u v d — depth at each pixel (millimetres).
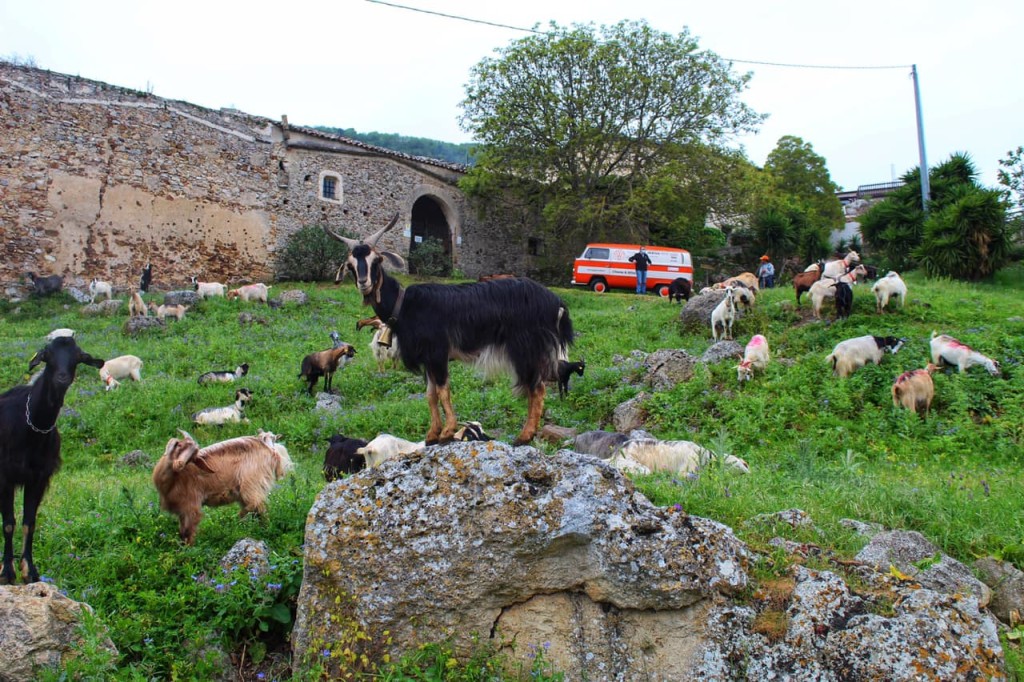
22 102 22938
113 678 4324
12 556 5242
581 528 4371
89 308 20969
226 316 20422
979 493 6793
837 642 4051
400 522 4523
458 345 5273
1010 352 12805
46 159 23250
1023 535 5680
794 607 4211
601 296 25328
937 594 4195
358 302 23422
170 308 19922
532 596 4453
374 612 4414
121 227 24531
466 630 4422
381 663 4398
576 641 4348
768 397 11938
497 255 33812
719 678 4113
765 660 4109
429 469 4719
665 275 27875
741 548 4480
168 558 5625
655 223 31188
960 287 20453
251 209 27375
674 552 4312
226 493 6332
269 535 6203
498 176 30969
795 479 7543
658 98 29484
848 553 5137
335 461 8812
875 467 9312
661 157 30172
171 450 5953
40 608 4316
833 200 43438
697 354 14938
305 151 28625
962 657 3889
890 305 16094
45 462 5340
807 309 16891
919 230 26609
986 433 10297
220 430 12281
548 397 13273
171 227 25547
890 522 6090
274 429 12336
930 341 13312
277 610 5027
